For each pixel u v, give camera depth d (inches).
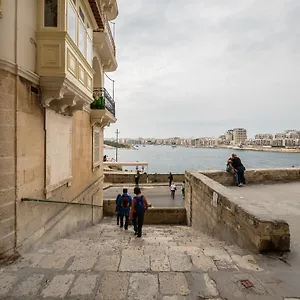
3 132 170.2
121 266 159.2
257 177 458.3
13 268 156.7
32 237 202.2
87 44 305.3
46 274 148.3
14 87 179.0
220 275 146.8
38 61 207.3
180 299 123.1
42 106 223.5
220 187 303.0
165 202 656.4
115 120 541.3
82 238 270.4
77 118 340.5
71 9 234.1
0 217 168.7
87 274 148.2
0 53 168.2
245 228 201.6
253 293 128.3
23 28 188.2
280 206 305.4
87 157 398.9
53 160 250.5
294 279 142.5
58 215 262.7
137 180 858.1
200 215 360.2
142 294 127.2
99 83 483.8
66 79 211.8
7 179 173.5
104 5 428.1
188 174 450.9
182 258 172.7
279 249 179.6
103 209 555.8
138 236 288.2
